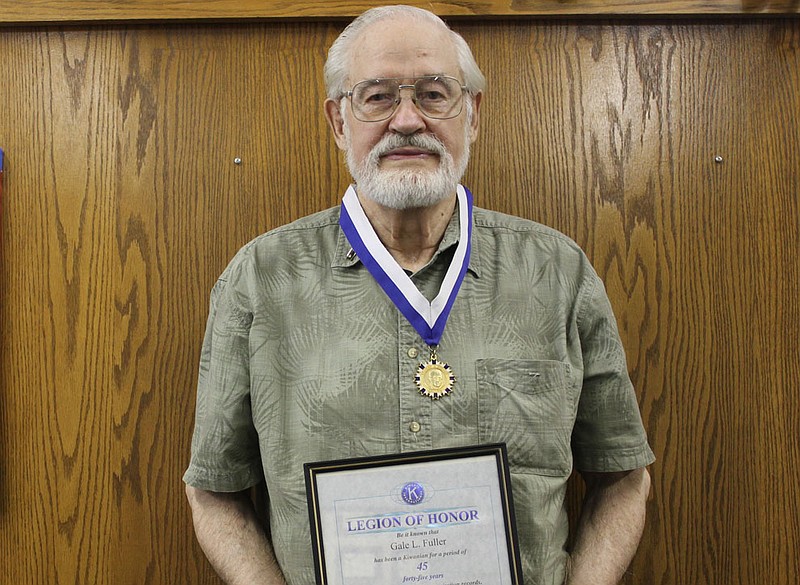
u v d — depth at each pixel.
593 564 1.09
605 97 1.36
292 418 1.05
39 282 1.34
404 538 0.95
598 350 1.13
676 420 1.35
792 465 1.35
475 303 1.09
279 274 1.11
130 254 1.34
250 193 1.35
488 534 0.95
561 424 1.07
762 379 1.36
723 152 1.36
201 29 1.35
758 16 1.35
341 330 1.07
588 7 1.33
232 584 1.05
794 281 1.35
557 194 1.35
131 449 1.34
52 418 1.34
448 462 0.96
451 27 1.35
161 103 1.34
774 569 1.35
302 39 1.35
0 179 1.32
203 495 1.10
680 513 1.35
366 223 1.11
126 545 1.34
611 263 1.36
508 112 1.35
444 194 1.05
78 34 1.34
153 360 1.34
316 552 0.94
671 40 1.36
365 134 1.05
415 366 1.04
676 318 1.36
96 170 1.34
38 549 1.33
